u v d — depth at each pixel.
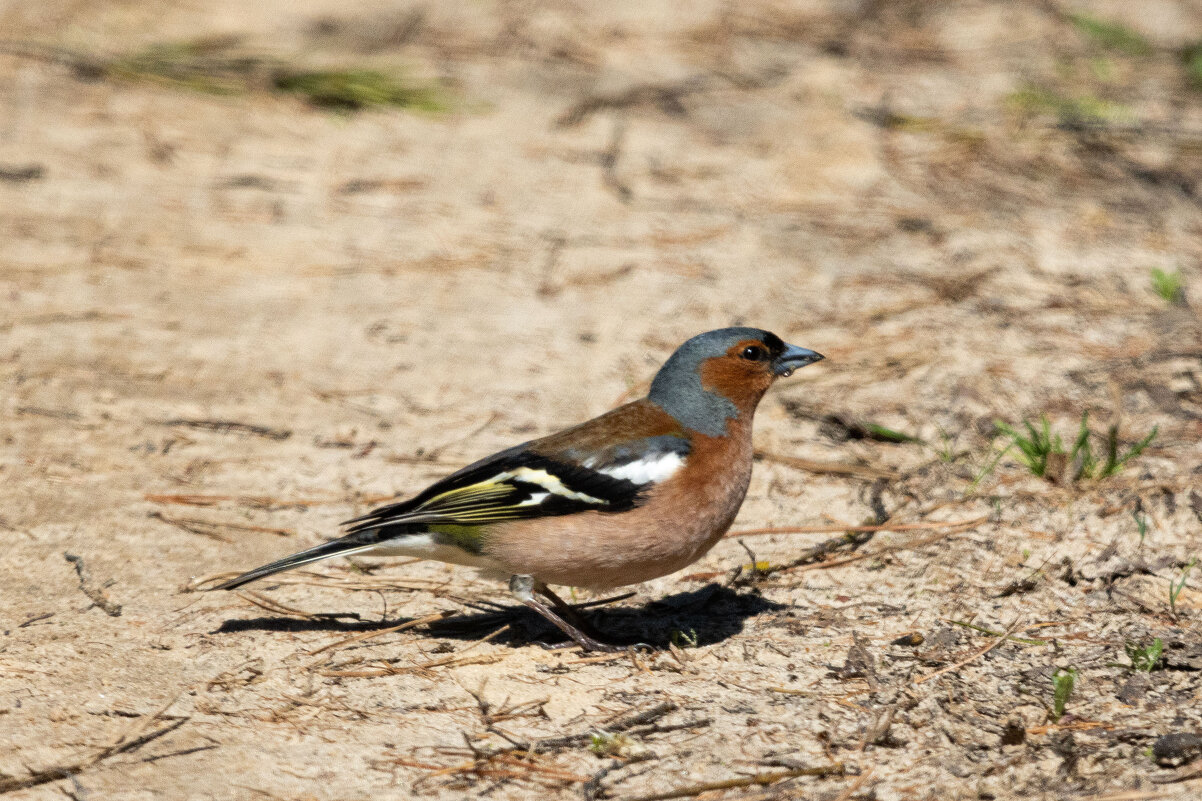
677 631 8.31
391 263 14.54
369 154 17.47
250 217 15.49
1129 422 10.86
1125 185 16.62
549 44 21.83
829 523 9.73
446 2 24.12
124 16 22.38
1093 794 6.37
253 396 11.66
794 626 8.31
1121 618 8.20
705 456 7.85
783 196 16.36
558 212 15.88
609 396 11.82
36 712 7.08
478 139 18.06
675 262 14.59
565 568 7.78
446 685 7.61
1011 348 12.40
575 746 6.93
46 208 15.37
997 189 16.50
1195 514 9.31
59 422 10.99
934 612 8.40
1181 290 13.49
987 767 6.67
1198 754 6.63
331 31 22.30
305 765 6.71
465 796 6.50
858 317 13.27
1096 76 20.81
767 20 23.34
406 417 11.41
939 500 9.88
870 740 6.94
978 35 22.77
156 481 10.17
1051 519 9.46
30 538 9.20
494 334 13.00
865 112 19.03
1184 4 24.48
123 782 6.50
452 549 7.88
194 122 18.16
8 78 19.12
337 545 7.93
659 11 23.73
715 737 7.01
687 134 18.27
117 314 13.09
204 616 8.30
